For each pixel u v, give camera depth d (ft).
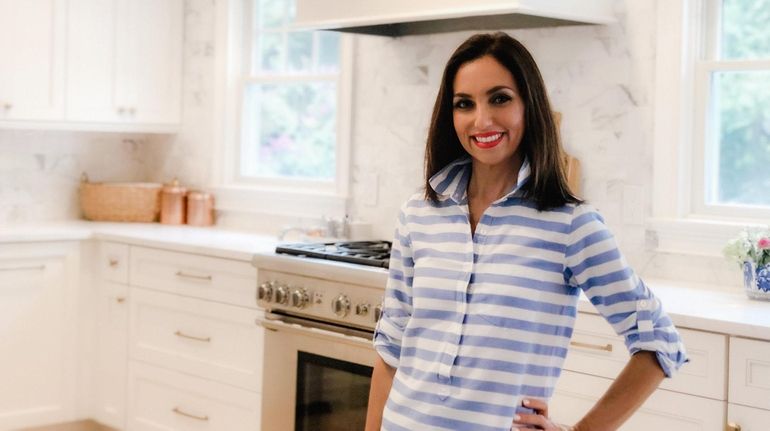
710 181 9.99
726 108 9.89
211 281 11.87
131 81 14.53
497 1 9.21
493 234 5.24
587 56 10.46
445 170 5.58
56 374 13.20
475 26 11.09
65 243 13.12
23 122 13.34
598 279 5.15
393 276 5.79
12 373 12.79
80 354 13.41
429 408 5.16
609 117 10.33
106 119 14.25
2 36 13.05
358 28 11.53
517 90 5.30
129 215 14.69
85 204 14.78
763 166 9.68
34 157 14.62
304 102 13.98
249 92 14.76
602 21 10.07
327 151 13.70
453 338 5.15
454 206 5.48
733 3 9.84
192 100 15.08
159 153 15.72
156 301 12.62
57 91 13.65
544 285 5.09
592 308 8.25
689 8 9.83
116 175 15.70
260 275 10.89
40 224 14.17
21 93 13.28
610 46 10.28
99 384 13.48
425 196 5.61
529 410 5.12
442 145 5.67
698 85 9.92
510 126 5.27
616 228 10.34
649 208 10.10
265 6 14.57
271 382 10.84
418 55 12.03
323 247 10.98
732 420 7.51
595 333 8.27
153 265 12.66
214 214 14.80
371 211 12.69
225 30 14.60
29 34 13.32
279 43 14.35
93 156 15.38
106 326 13.35
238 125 14.78
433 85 11.88
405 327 5.72
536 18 10.54
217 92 14.67
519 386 5.05
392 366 5.80
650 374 5.12
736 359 7.47
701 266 9.77
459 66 5.49
